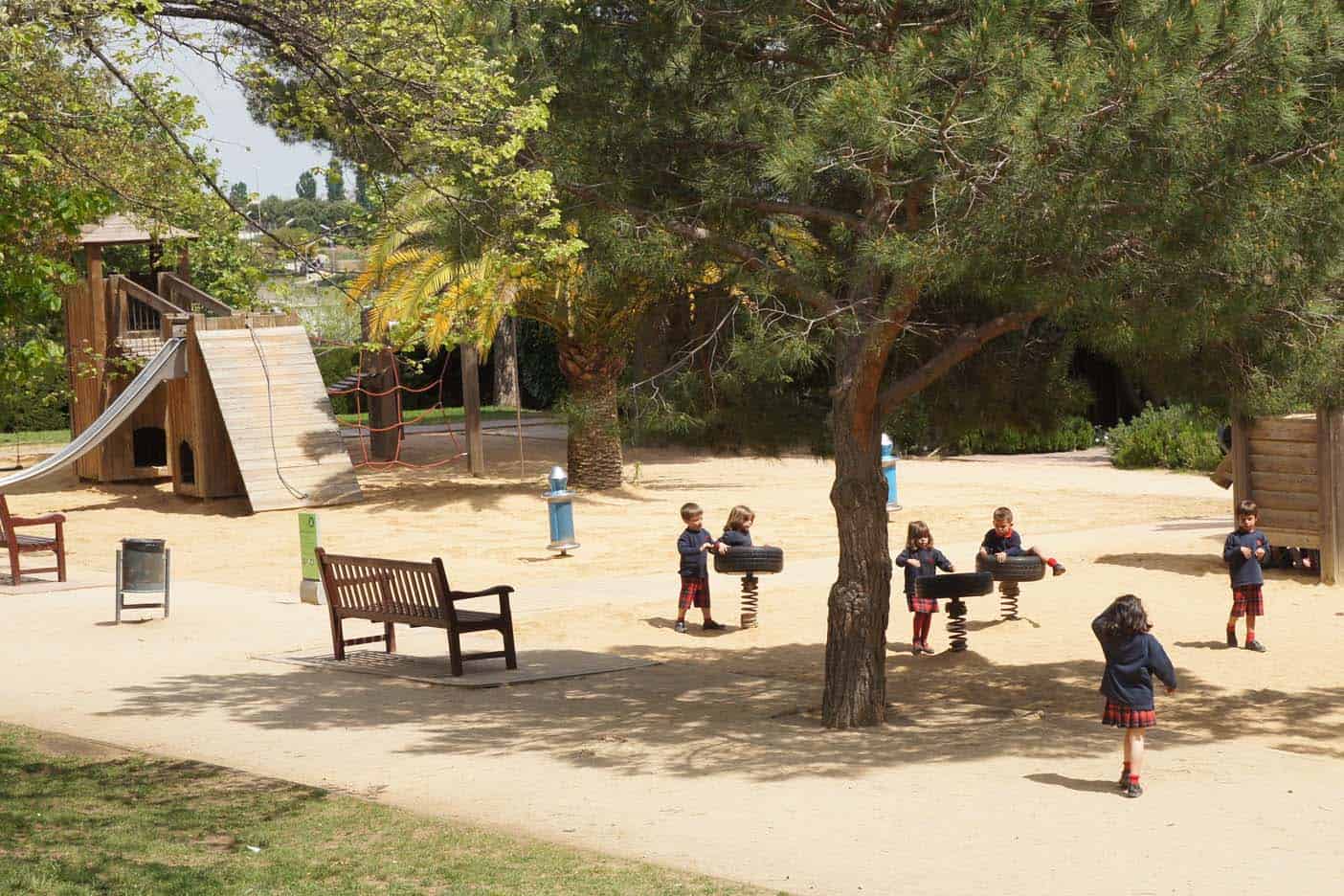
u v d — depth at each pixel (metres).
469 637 17.36
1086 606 18.59
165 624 18.22
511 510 29.02
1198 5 8.87
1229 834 8.98
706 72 12.42
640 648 16.58
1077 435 41.62
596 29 12.59
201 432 30.38
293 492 29.36
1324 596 19.03
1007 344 13.75
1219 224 9.23
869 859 8.48
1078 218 9.34
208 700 13.81
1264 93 8.91
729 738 12.06
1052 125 8.95
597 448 31.64
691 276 12.47
